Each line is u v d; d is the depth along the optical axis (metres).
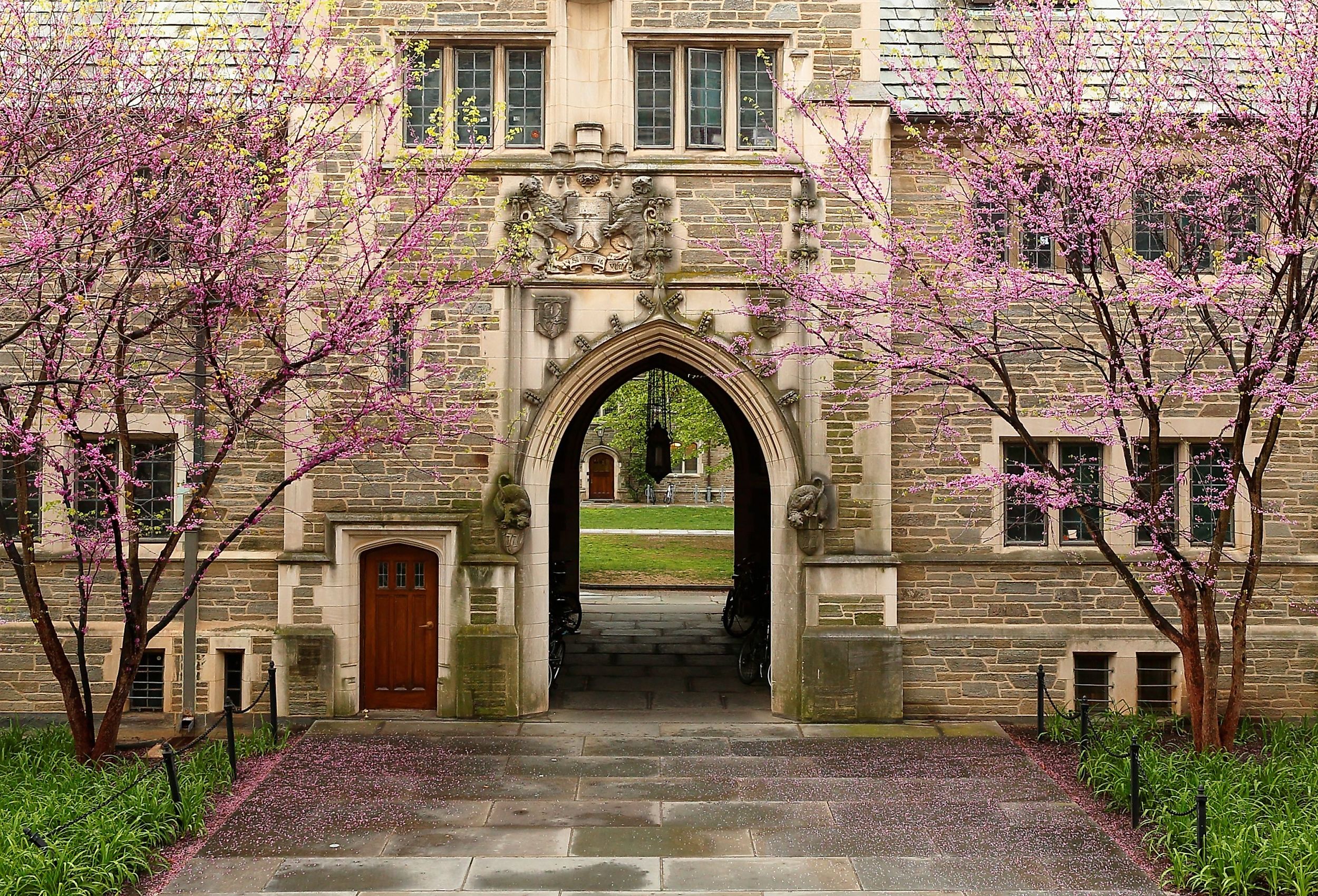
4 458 13.05
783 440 13.37
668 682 15.26
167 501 13.64
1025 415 13.55
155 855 9.01
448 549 13.26
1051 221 10.93
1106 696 13.73
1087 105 12.50
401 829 9.77
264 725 12.46
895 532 13.66
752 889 8.57
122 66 10.30
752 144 13.48
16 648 13.50
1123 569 11.53
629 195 13.25
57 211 9.36
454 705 13.25
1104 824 9.91
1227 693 13.62
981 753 12.07
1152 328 10.84
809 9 13.29
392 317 11.13
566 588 19.50
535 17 13.18
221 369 10.62
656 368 18.89
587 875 8.81
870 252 12.65
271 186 10.72
